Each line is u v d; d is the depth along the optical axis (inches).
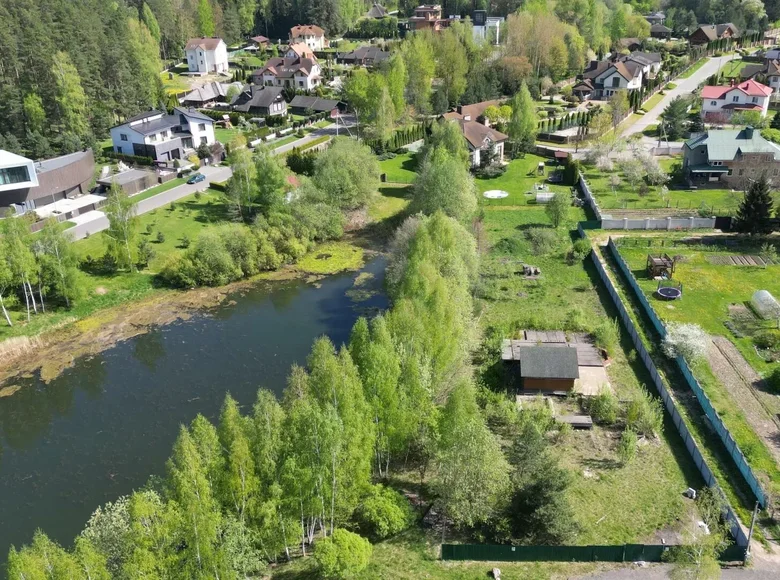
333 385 1489.9
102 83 5162.4
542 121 5487.2
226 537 1316.4
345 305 2933.1
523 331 2477.9
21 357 2581.2
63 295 2812.5
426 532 1633.9
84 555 1160.2
